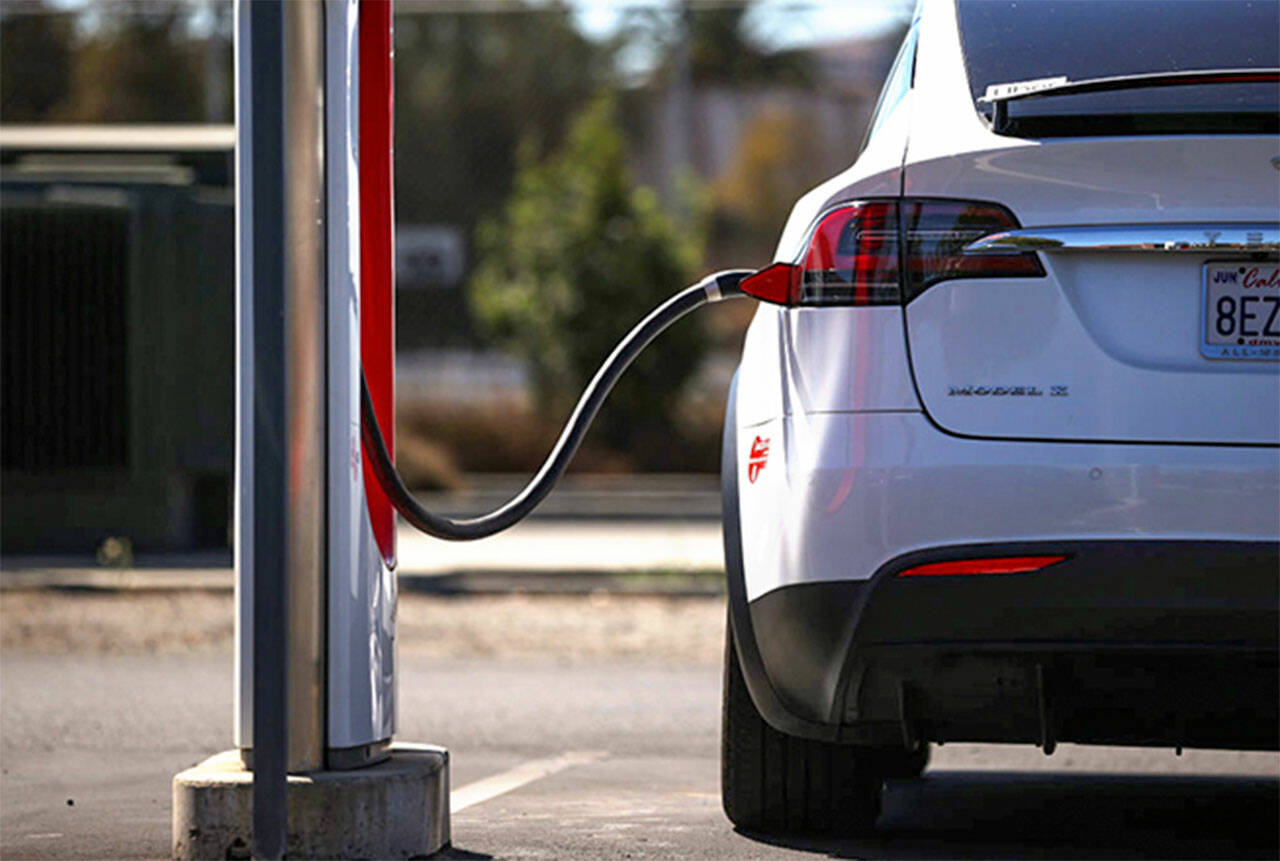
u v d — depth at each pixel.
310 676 7.25
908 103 7.48
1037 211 6.85
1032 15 7.65
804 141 59.69
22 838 8.20
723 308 48.12
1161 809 9.10
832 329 7.07
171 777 10.12
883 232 7.02
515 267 40.75
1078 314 6.80
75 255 23.03
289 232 7.16
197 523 23.78
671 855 7.66
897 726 7.24
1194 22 7.52
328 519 7.29
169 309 22.97
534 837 8.11
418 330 53.03
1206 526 6.66
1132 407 6.73
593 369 39.16
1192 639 6.67
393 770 7.33
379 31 7.74
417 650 16.25
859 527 6.90
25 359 23.05
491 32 68.50
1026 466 6.74
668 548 23.58
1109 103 6.91
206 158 24.45
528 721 12.44
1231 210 6.75
